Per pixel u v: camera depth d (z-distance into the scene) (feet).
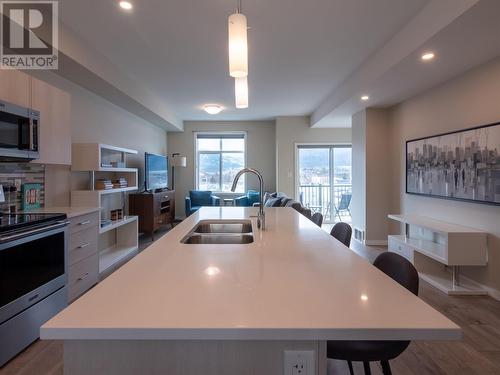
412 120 15.05
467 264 10.33
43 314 7.73
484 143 10.27
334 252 4.97
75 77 11.85
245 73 5.24
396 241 13.65
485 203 10.22
